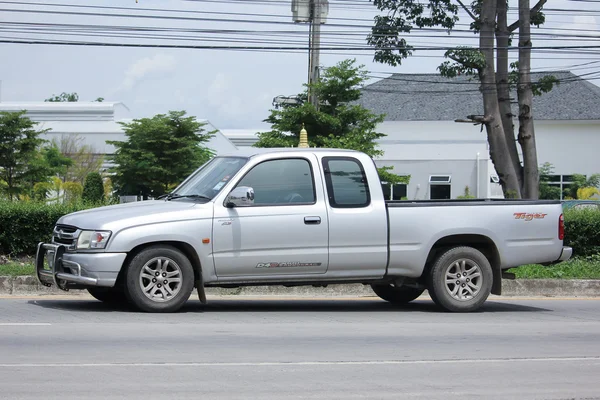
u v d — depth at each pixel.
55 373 7.11
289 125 36.59
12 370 7.21
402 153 52.06
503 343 9.30
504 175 27.09
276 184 11.28
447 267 11.86
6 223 16.80
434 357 8.31
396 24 28.25
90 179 40.12
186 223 10.80
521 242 12.19
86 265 10.51
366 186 11.60
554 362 8.23
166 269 10.85
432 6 28.27
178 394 6.41
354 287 14.32
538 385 7.12
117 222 10.62
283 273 11.22
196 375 7.13
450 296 11.89
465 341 9.38
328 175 11.48
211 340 8.95
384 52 28.11
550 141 66.44
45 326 9.67
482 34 26.84
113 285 10.53
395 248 11.58
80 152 54.97
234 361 7.80
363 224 11.44
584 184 64.19
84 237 10.63
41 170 43.38
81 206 17.50
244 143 66.00
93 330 9.43
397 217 11.61
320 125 36.75
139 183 42.66
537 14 28.48
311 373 7.36
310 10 27.73
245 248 11.01
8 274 13.53
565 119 65.62
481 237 12.07
